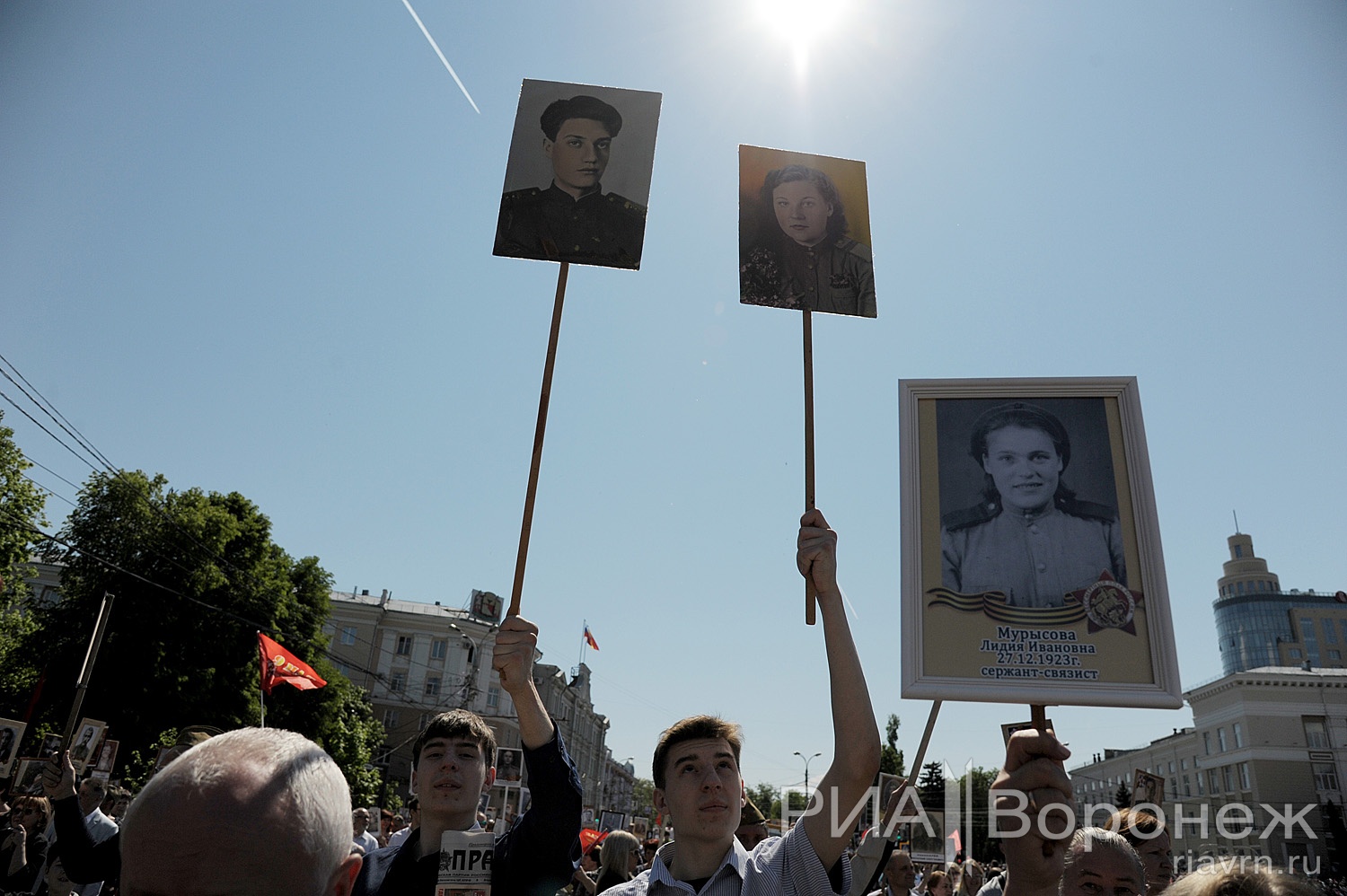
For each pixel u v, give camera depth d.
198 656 30.56
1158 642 3.64
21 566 30.31
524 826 3.23
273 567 33.69
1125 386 4.00
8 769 10.48
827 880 3.02
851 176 4.37
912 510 3.98
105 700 28.95
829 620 3.12
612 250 4.09
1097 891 2.84
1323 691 48.66
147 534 30.39
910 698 3.70
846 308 4.16
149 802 1.37
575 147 4.24
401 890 3.54
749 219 4.27
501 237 4.11
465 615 63.44
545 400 3.61
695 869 3.24
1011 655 3.71
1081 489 3.90
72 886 5.84
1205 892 2.20
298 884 1.36
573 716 76.12
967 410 4.11
